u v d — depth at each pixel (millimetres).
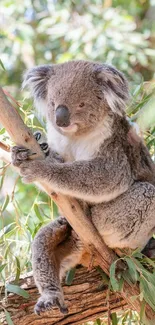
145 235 7438
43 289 7082
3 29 13578
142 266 7078
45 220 8039
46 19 13781
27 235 7773
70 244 7445
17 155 6426
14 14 14062
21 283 7422
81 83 6914
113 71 6969
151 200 7324
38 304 6914
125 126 7324
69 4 14219
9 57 13805
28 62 14477
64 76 6996
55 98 6914
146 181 7602
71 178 6762
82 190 6840
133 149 7426
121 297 7359
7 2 13719
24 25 13562
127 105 7250
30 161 6562
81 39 13188
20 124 6324
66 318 7262
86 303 7312
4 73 14258
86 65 7086
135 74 13938
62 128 6922
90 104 6914
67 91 6875
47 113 7191
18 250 7789
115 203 7297
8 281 7438
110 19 13508
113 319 7434
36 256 7242
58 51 14570
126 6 15094
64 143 7273
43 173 6598
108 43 13211
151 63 14750
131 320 7828
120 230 7305
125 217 7297
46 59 14555
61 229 7387
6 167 6973
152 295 6887
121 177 7133
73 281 7402
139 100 8039
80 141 7164
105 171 6996
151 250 7582
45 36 14680
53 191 6727
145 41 14188
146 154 7730
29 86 7523
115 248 7383
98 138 7078
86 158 7098
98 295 7348
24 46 13977
